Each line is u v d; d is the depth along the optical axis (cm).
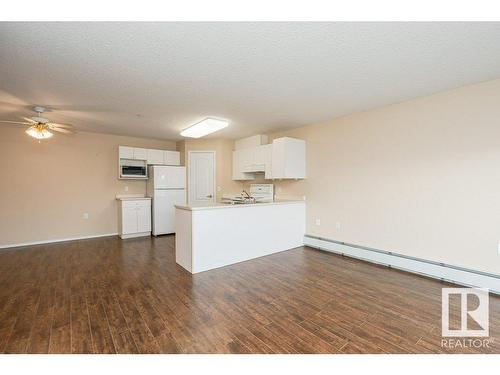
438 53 211
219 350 174
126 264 360
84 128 485
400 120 336
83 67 232
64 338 187
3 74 244
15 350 173
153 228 559
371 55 214
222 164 595
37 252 419
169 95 307
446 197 298
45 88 280
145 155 571
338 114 393
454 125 290
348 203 400
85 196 524
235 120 427
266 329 201
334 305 240
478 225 275
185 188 596
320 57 217
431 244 311
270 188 518
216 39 190
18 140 455
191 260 325
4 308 232
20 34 179
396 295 262
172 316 220
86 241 500
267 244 409
